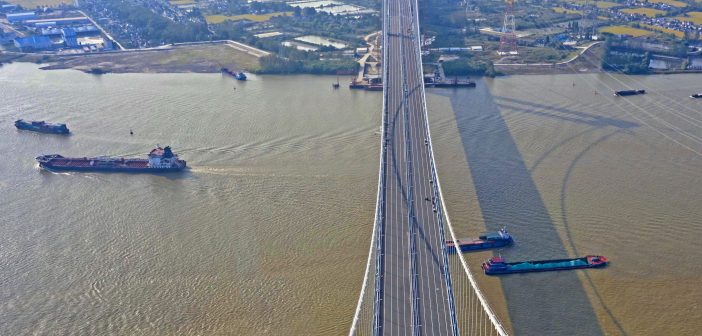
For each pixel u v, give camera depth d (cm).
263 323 19238
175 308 19950
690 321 19150
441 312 17775
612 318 19288
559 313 19488
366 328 17688
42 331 19138
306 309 19750
